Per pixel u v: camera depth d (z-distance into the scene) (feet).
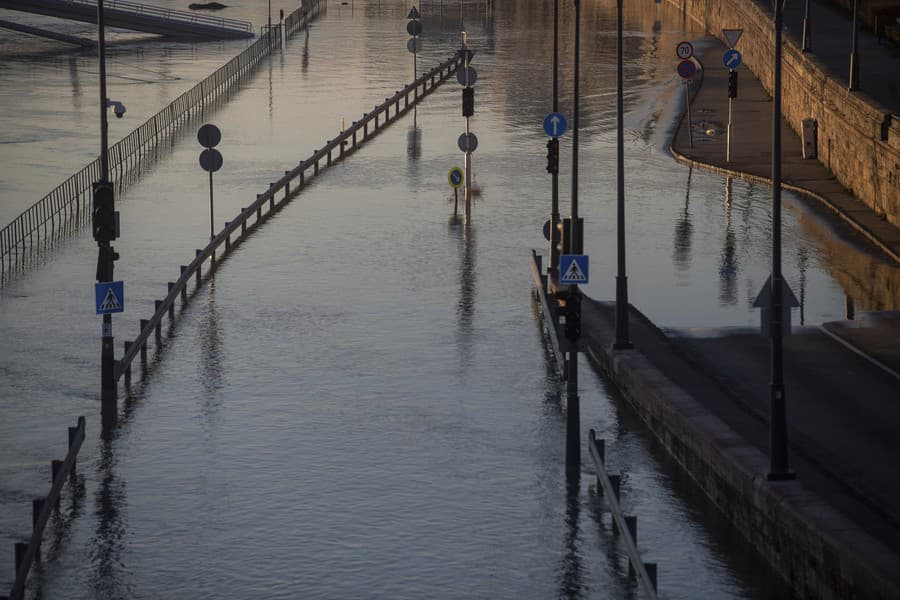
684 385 146.10
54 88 404.77
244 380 157.99
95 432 141.08
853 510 107.34
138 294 196.65
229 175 285.02
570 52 487.20
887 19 327.67
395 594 103.50
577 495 124.36
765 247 219.82
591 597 103.40
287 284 201.26
